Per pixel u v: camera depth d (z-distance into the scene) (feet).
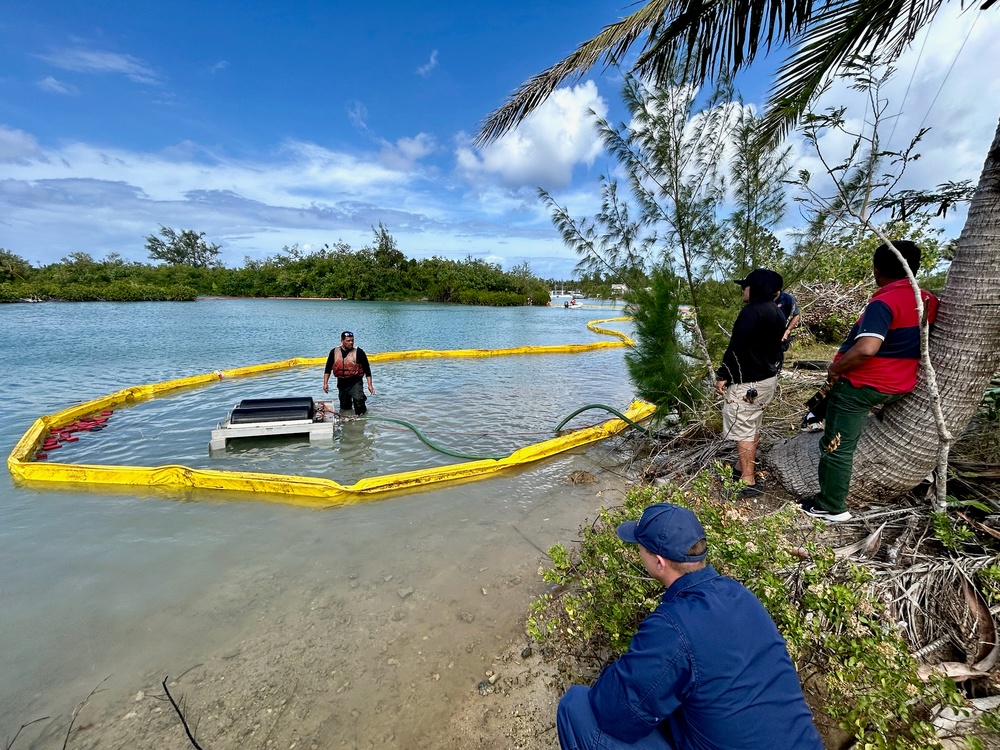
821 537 9.71
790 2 12.70
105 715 7.22
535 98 15.92
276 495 14.84
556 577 8.64
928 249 21.85
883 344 9.09
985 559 7.94
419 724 7.05
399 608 9.63
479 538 12.40
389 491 15.17
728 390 12.41
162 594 10.05
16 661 8.26
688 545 5.16
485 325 80.69
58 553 11.57
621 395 28.76
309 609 9.61
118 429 21.29
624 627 7.74
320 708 7.32
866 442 10.12
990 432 11.03
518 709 7.25
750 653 4.44
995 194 8.34
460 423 22.72
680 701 4.58
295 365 38.63
